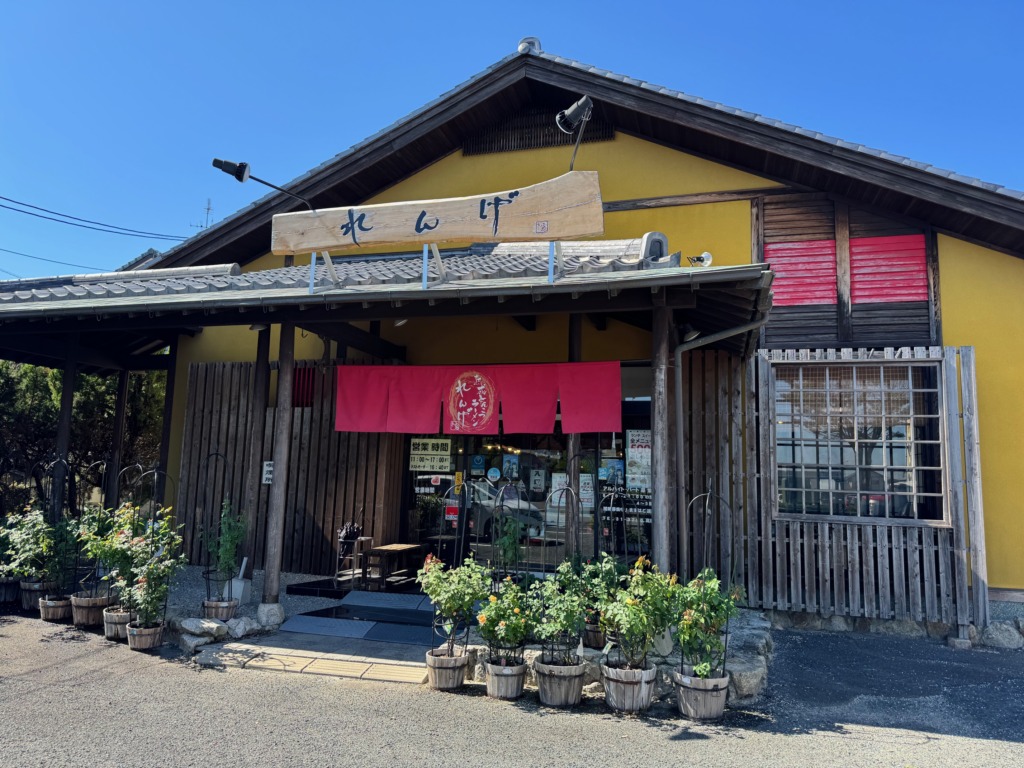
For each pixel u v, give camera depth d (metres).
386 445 8.20
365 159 8.52
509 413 6.30
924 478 6.73
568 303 5.43
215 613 5.83
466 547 8.06
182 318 6.55
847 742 3.98
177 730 3.90
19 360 9.02
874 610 6.55
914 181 6.56
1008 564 6.59
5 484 11.62
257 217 8.93
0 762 3.41
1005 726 4.31
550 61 7.79
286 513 8.48
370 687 4.74
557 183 4.98
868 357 6.79
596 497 7.66
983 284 7.01
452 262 6.91
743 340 6.63
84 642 5.60
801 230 7.54
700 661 4.43
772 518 6.89
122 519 5.97
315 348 9.31
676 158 8.04
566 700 4.43
